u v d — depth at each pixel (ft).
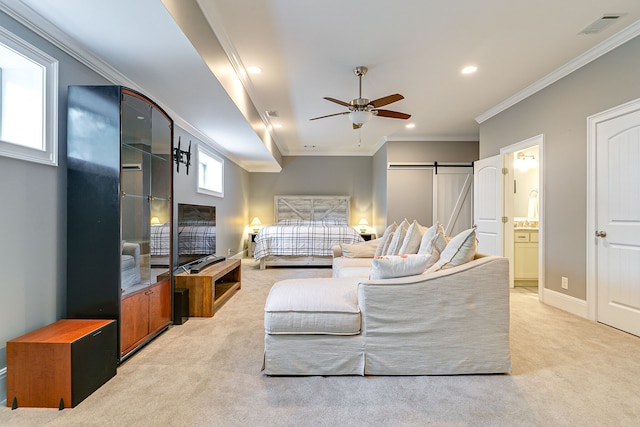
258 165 23.79
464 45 9.00
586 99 9.48
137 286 7.22
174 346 7.39
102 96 6.31
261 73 10.85
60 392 4.95
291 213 24.81
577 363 6.45
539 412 4.82
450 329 5.93
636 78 7.99
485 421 4.61
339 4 7.18
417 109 14.60
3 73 5.61
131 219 6.98
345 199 24.81
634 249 8.05
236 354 6.95
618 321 8.45
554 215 10.73
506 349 5.97
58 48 6.18
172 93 9.27
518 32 8.33
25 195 5.57
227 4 7.18
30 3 5.17
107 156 6.31
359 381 5.75
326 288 6.57
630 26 7.97
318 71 10.68
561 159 10.45
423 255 6.47
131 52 6.88
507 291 6.02
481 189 14.93
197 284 9.63
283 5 7.21
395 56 9.65
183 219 10.87
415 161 19.90
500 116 13.97
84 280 6.33
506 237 13.64
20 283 5.48
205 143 15.30
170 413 4.82
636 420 4.62
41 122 5.84
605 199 8.84
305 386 5.58
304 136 20.11
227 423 4.58
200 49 7.05
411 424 4.55
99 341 5.59
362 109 10.76
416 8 7.32
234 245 20.77
